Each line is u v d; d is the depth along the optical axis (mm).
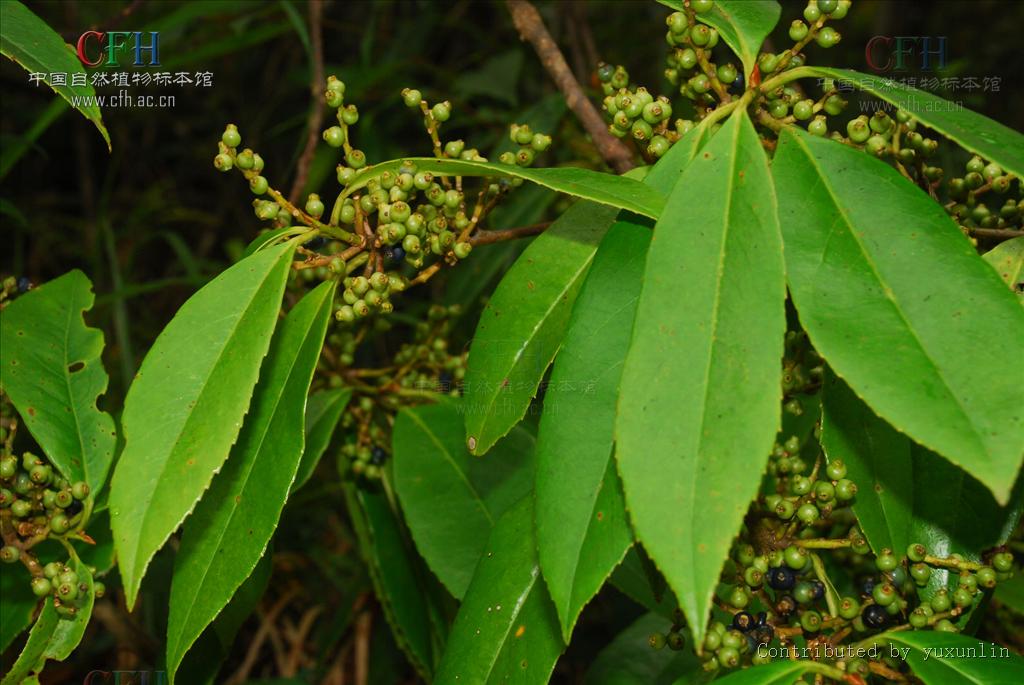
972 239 676
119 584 892
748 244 611
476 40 1461
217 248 1566
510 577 674
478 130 1339
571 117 1058
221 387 632
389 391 801
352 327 800
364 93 1207
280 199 656
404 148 1374
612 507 616
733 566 662
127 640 914
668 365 602
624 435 598
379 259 661
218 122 1565
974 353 596
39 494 696
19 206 1502
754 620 647
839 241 618
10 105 1451
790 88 657
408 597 803
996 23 1688
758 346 601
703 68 647
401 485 773
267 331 637
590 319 638
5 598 731
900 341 600
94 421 712
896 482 659
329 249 750
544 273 676
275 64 1535
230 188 1553
